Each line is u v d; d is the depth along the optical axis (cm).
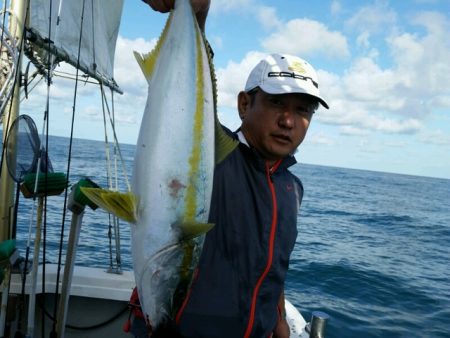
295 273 436
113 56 310
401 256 596
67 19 220
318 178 3475
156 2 90
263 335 97
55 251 390
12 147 123
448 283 458
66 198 113
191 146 83
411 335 295
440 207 1792
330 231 789
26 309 150
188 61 87
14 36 145
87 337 167
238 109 105
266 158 101
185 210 81
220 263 93
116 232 181
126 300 168
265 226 97
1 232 141
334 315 320
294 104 96
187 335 88
